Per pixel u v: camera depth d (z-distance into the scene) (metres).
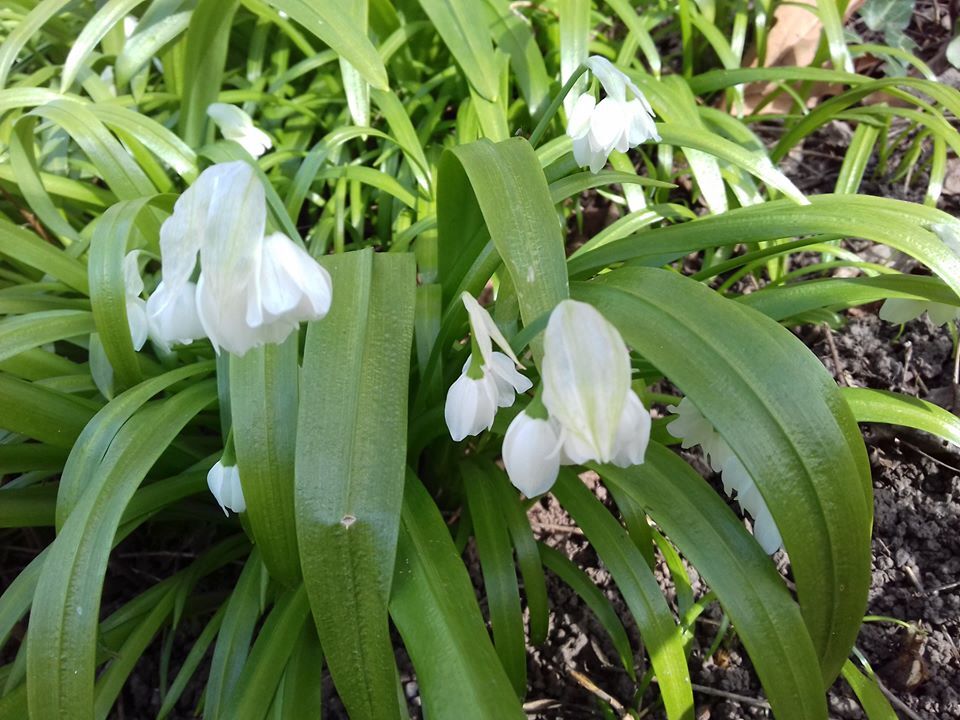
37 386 0.18
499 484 0.19
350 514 0.14
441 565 0.15
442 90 0.30
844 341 0.27
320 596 0.14
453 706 0.13
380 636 0.14
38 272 0.24
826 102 0.25
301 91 0.31
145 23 0.26
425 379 0.18
